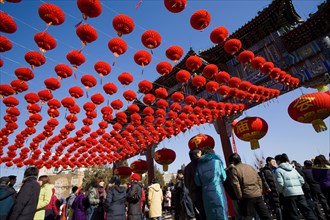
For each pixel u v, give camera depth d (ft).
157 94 27.45
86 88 22.99
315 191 23.62
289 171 20.25
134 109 32.04
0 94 22.49
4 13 13.44
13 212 14.08
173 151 40.73
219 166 13.28
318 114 24.58
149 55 19.40
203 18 16.24
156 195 28.32
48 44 16.15
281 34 38.55
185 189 23.36
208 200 12.34
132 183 25.98
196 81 24.93
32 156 43.93
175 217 23.95
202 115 33.65
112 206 21.84
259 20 38.88
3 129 33.45
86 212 23.98
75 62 18.58
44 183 20.77
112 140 44.27
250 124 30.01
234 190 15.71
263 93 31.22
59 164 50.57
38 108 27.66
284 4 36.19
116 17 15.38
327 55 32.30
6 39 15.05
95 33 15.57
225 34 19.34
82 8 13.69
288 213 19.44
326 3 31.63
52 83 21.62
